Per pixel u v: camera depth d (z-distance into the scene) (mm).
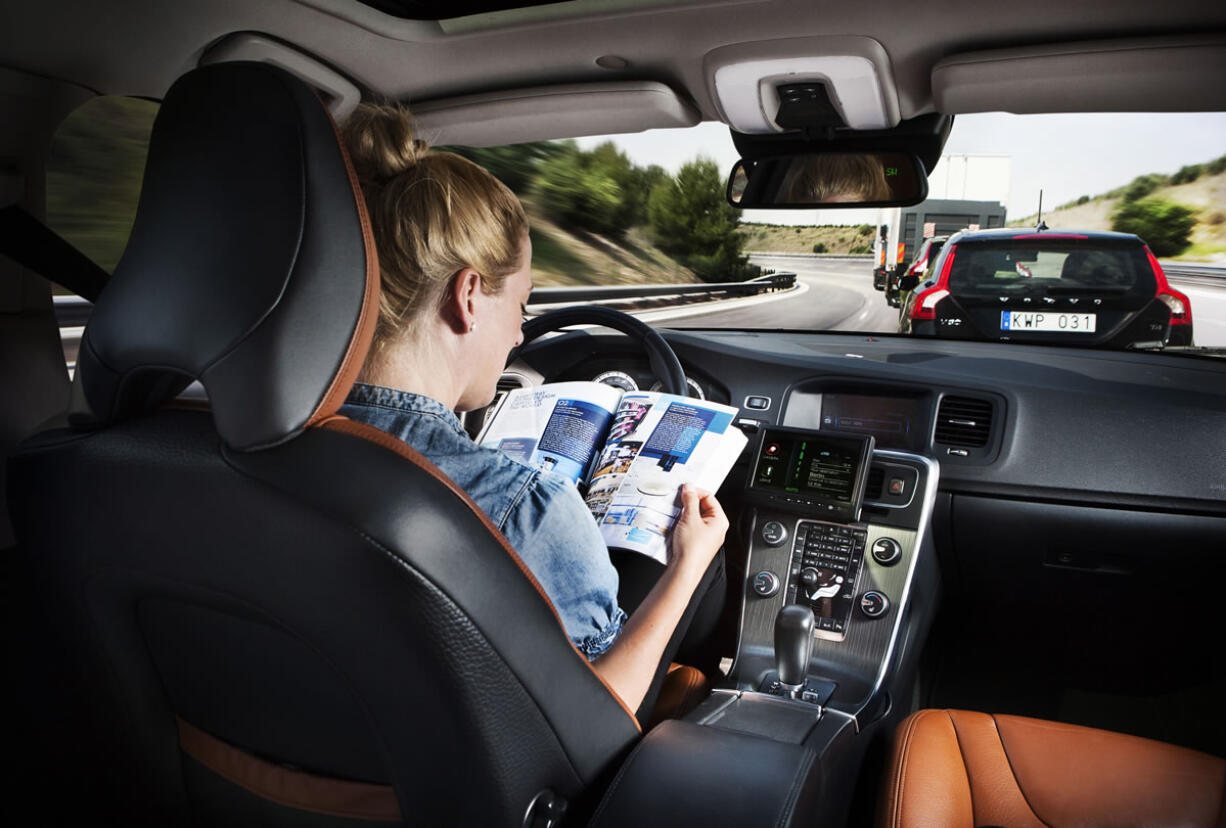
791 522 1840
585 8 1670
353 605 659
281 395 646
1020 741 1382
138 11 1606
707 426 1411
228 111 700
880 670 1675
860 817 1521
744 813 828
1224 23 1536
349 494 642
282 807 867
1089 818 1239
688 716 1199
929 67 1778
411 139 908
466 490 842
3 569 1669
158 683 890
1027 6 1544
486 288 917
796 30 1676
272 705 814
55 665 1604
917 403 2121
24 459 769
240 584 692
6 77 1652
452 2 1687
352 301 686
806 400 2205
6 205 1748
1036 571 2102
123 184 1997
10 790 1506
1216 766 1319
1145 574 2023
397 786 784
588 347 2223
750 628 1803
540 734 783
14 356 1835
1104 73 1669
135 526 717
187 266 678
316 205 671
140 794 998
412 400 849
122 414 756
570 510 907
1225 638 2080
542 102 2037
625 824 819
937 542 2135
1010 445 2037
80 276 1804
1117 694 2355
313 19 1716
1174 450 1946
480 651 696
